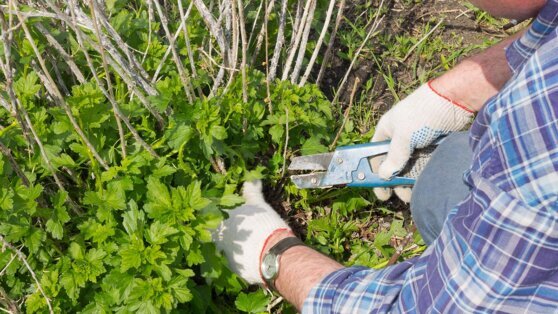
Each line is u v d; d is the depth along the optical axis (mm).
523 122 1144
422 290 1350
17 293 2102
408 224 2666
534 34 1296
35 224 2248
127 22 2521
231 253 2150
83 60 2453
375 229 2656
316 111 2615
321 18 3201
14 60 2305
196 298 2162
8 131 2145
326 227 2506
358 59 3186
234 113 2336
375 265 2441
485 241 1205
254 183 2414
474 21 3389
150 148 2172
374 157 2223
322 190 2580
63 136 2209
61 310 2061
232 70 2312
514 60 1393
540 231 1146
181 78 2273
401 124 2025
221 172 2439
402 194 2336
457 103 1986
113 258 2000
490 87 1932
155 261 1959
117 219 2166
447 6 3465
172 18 2811
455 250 1272
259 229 2107
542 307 1247
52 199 2057
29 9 1992
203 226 2027
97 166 2127
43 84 2416
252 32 2602
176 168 2242
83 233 2082
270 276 1898
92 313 1978
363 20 3352
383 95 3059
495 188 1185
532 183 1136
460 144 1969
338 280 1576
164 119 2414
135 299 1943
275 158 2520
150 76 2543
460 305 1269
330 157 2279
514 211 1156
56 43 2088
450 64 3191
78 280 1977
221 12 2328
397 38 3232
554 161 1108
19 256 1990
